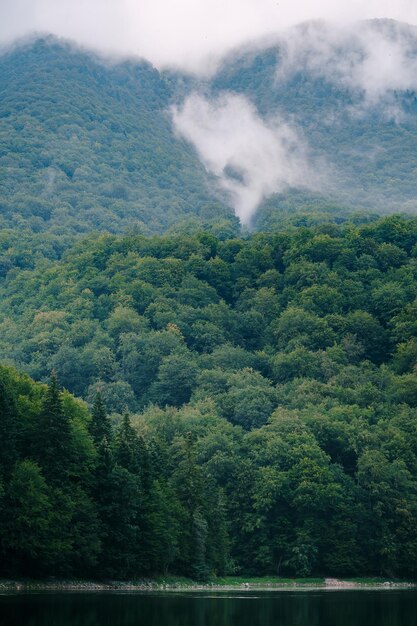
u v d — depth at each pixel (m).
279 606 170.12
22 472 168.75
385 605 177.25
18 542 166.75
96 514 183.62
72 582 185.50
